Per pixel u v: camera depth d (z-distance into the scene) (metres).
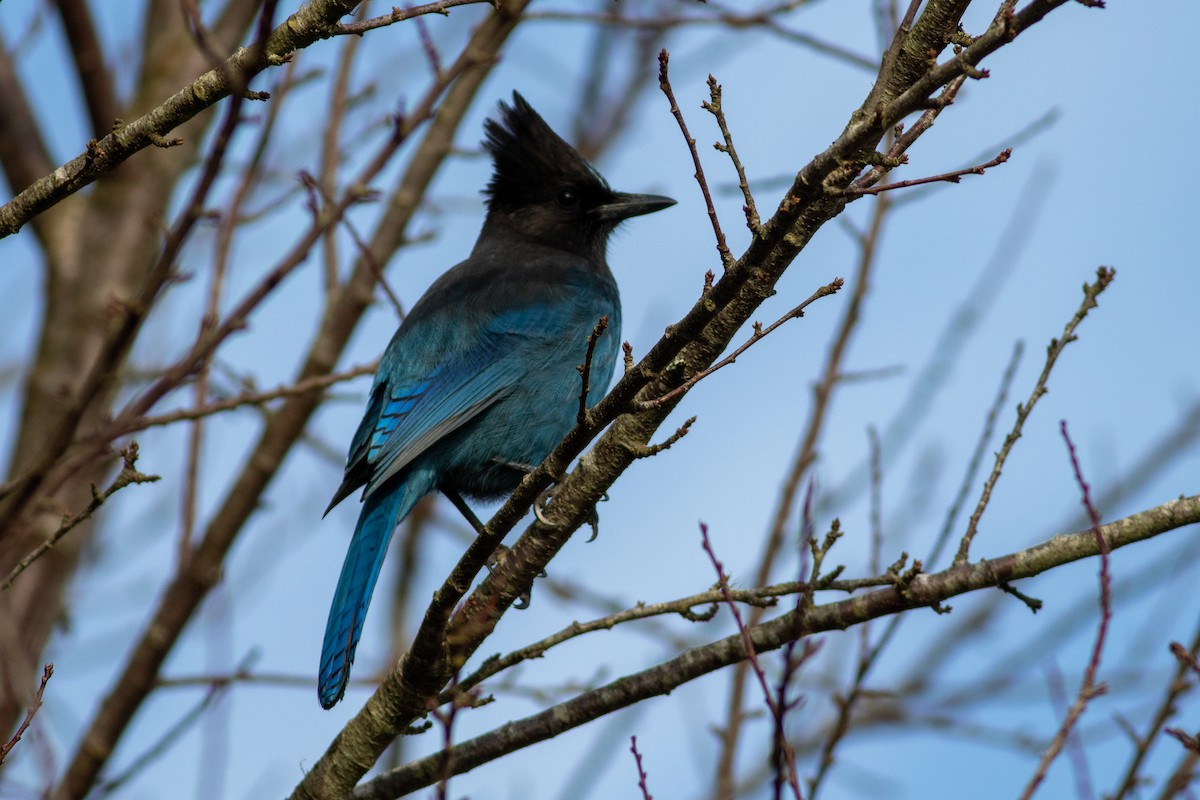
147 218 12.28
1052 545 7.67
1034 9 6.07
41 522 12.40
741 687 10.88
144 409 9.90
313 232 10.36
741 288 7.00
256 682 10.79
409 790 8.78
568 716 8.66
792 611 8.39
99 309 14.05
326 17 6.86
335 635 10.41
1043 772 6.52
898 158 6.68
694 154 6.93
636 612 8.44
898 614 9.58
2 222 7.06
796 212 6.61
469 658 8.55
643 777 7.88
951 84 7.34
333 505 12.03
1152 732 8.65
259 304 10.22
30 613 12.77
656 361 7.15
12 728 11.54
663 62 6.93
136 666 12.23
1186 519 7.44
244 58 6.87
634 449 7.91
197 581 12.42
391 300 11.59
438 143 13.57
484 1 6.97
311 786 8.73
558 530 8.24
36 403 13.61
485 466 12.52
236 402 10.27
